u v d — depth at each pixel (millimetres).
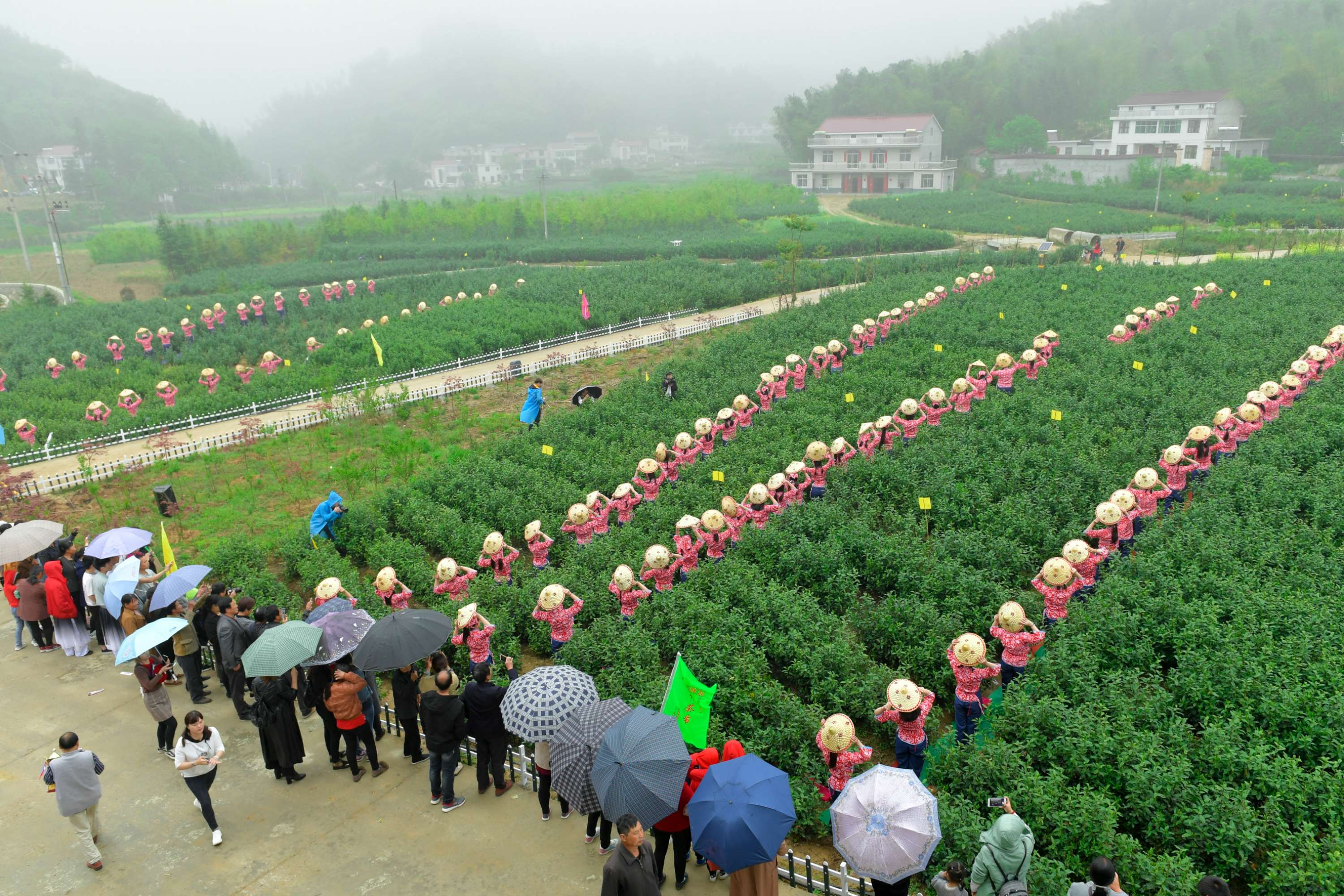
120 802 14836
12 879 13172
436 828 13953
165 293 86562
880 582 21141
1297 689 14492
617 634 18312
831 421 31578
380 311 61312
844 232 100625
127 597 17797
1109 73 193375
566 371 45875
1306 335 38781
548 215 120125
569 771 12125
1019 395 33125
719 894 12312
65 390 42875
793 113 189250
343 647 14984
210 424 38281
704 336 53312
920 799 10750
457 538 24312
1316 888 11180
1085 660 16094
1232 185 116438
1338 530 21219
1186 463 24688
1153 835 12469
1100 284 55312
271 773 15508
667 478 26781
